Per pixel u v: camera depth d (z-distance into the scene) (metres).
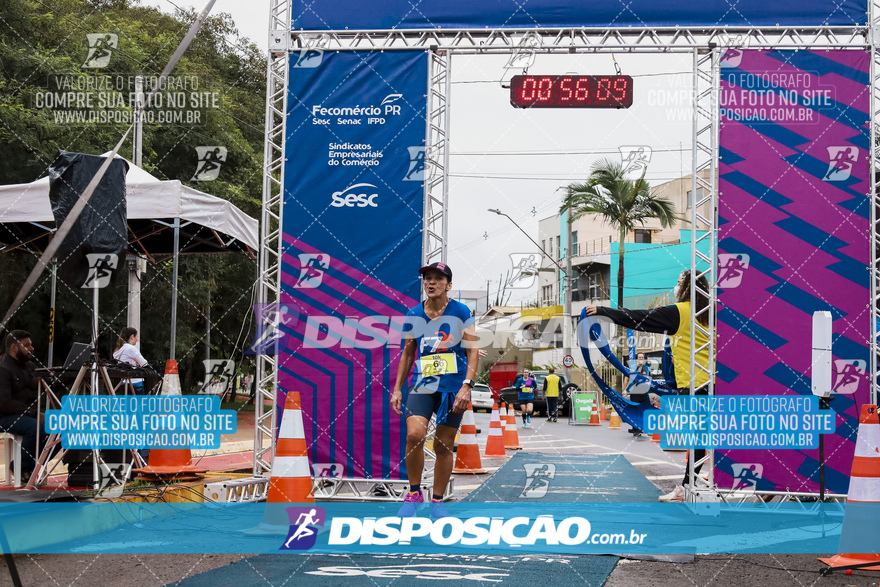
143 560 4.92
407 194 7.75
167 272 19.39
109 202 6.98
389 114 7.80
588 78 7.73
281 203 7.84
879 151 7.41
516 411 30.62
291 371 7.76
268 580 4.41
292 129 7.87
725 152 7.41
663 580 4.51
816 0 7.46
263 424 8.11
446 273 6.06
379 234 7.74
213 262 20.70
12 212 8.15
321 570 4.67
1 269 16.09
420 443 6.14
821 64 7.39
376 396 7.64
